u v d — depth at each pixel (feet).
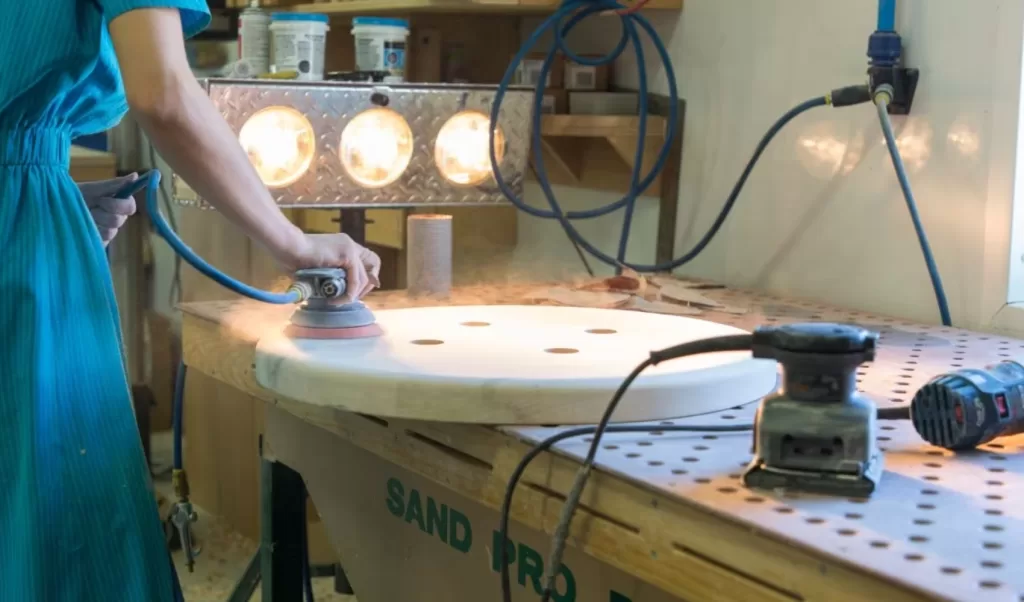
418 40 7.09
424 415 3.25
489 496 3.21
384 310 4.53
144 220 10.50
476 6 6.39
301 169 5.32
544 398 3.16
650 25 6.27
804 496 2.56
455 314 4.41
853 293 5.39
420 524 3.98
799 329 2.66
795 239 5.71
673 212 6.51
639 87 6.61
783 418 2.62
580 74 6.77
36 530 3.37
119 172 10.28
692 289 5.71
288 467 4.91
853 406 2.63
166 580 3.73
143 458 3.72
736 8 5.95
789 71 5.65
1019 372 3.10
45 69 3.41
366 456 4.22
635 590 3.06
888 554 2.18
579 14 6.03
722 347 2.73
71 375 3.51
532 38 5.87
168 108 3.36
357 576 4.42
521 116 5.87
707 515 2.48
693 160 6.37
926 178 4.98
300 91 5.23
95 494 3.53
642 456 2.86
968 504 2.51
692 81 6.34
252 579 5.46
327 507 4.53
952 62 4.82
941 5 4.84
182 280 9.93
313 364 3.47
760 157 5.88
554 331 4.09
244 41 6.31
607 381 3.21
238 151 3.61
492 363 3.48
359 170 5.46
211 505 9.14
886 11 4.96
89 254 3.62
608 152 6.80
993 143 4.66
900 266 5.13
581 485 2.77
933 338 4.51
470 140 5.72
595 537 2.84
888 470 2.78
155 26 3.32
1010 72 4.55
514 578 3.55
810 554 2.23
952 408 2.91
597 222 7.07
